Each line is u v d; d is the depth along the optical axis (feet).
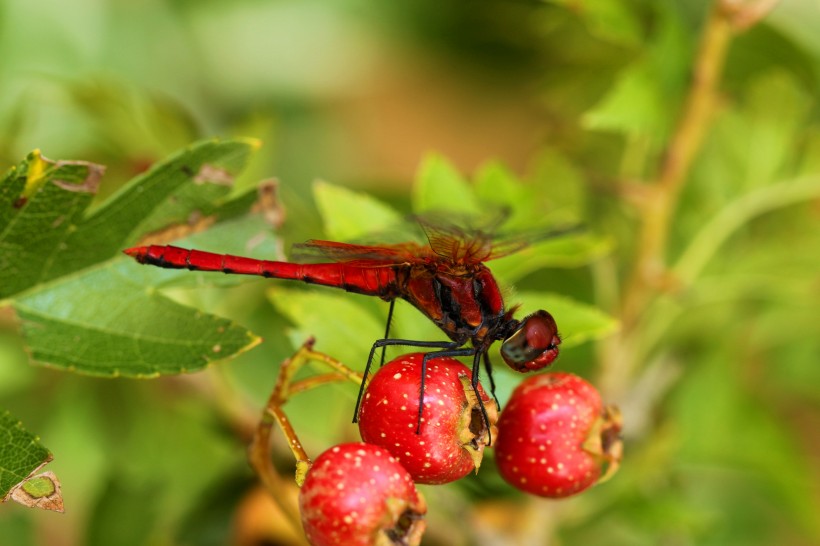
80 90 1.66
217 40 1.96
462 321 1.52
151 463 1.66
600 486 1.65
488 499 1.60
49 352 1.50
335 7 2.08
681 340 1.70
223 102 1.98
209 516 1.64
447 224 1.52
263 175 1.68
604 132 1.72
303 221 1.66
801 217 1.71
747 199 1.70
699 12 1.79
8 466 1.47
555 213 1.69
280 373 1.51
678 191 1.66
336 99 2.14
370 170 2.22
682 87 1.65
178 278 1.52
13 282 1.50
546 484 1.52
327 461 1.48
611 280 1.69
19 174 1.49
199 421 1.66
